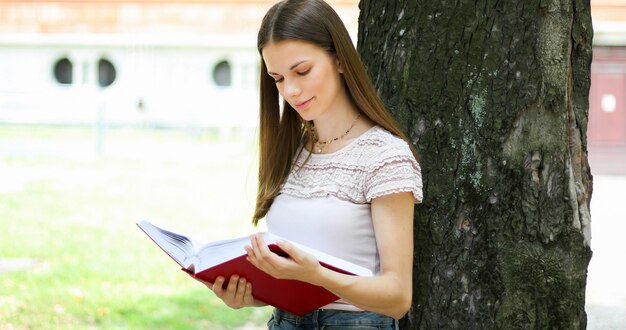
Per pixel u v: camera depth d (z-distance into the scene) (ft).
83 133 63.72
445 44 9.20
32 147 55.47
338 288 7.04
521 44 9.00
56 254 27.09
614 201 40.34
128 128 66.28
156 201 37.63
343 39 7.77
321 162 7.97
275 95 8.43
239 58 72.28
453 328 9.20
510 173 9.00
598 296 23.15
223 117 64.44
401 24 9.48
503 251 9.02
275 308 8.31
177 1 73.00
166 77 72.90
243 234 31.55
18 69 74.13
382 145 7.66
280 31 7.61
